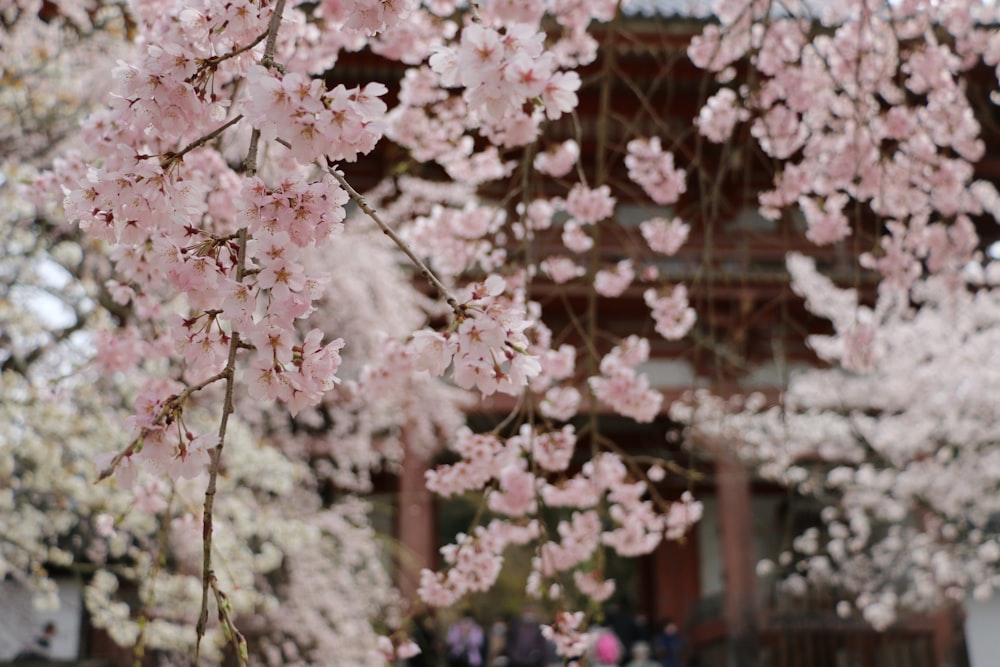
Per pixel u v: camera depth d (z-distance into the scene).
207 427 6.98
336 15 3.95
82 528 7.18
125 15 5.76
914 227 5.49
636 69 11.54
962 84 5.15
